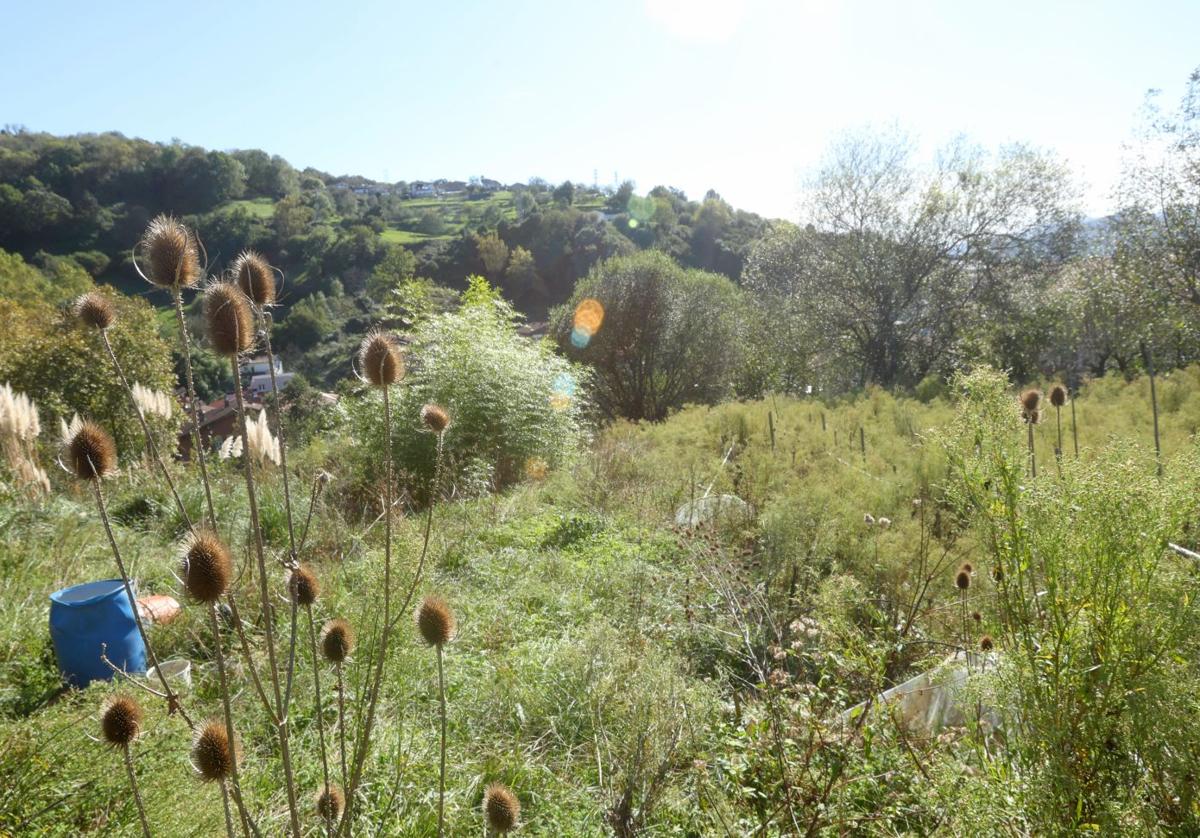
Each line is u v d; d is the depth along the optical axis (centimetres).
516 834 267
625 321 2189
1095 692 177
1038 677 186
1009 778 192
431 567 494
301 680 350
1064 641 187
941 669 241
